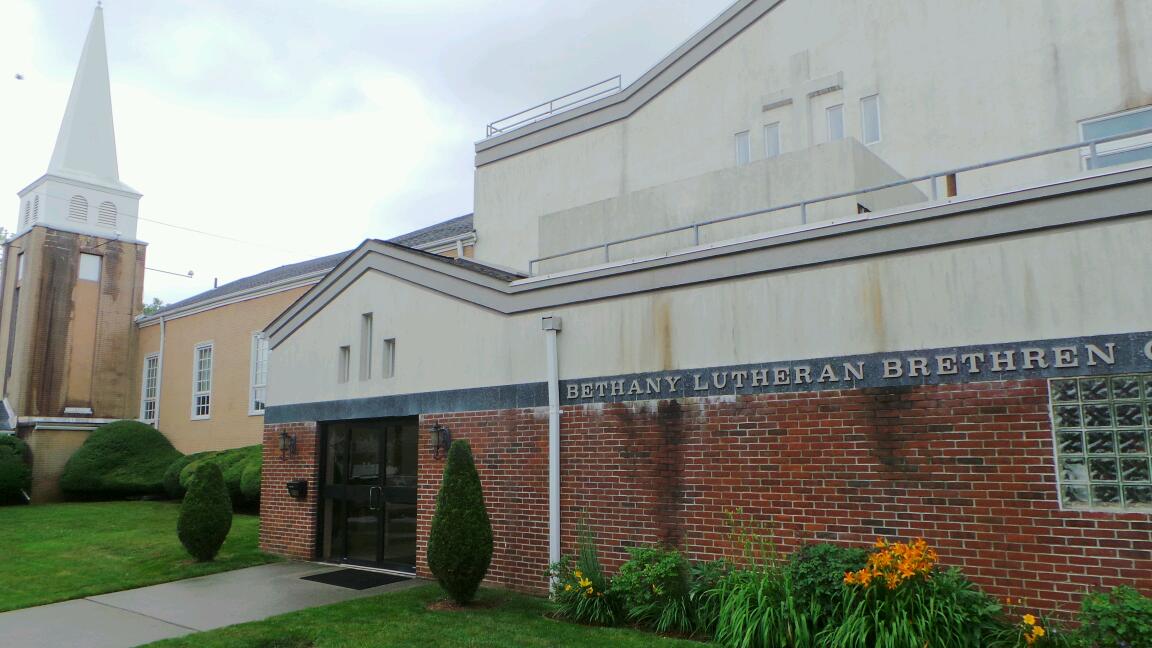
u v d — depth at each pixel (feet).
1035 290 21.62
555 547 30.42
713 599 24.58
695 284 28.27
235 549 44.34
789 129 41.73
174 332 94.48
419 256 38.19
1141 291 20.16
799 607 22.36
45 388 90.63
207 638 25.77
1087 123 33.42
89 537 50.34
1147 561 19.30
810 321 25.45
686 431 27.76
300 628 26.55
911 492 22.84
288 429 43.80
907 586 20.80
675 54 47.21
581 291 31.53
